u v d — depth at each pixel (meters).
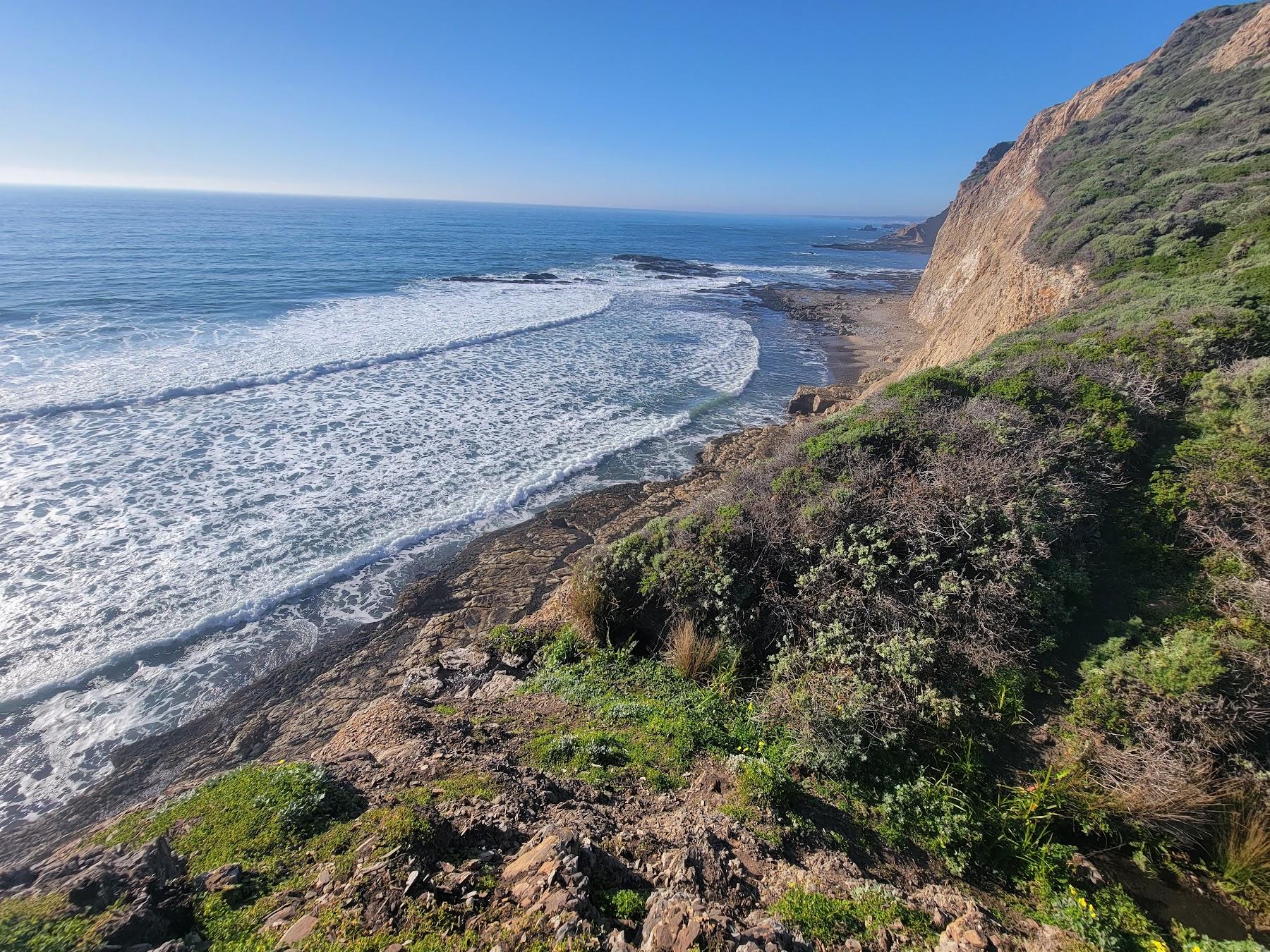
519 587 10.62
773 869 3.87
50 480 12.66
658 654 7.36
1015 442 7.67
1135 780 4.56
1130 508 6.85
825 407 19.89
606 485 14.55
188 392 17.56
